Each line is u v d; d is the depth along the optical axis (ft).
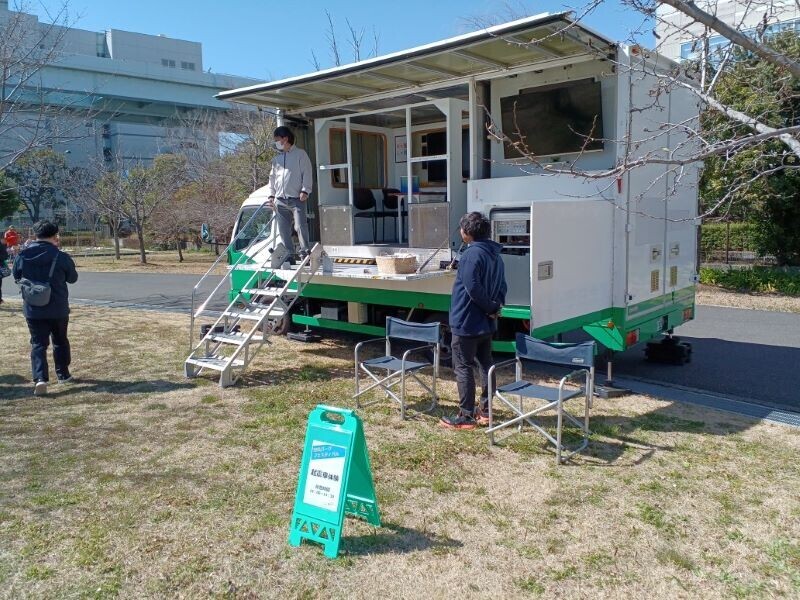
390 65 20.65
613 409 19.27
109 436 17.17
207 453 15.96
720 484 14.06
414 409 19.26
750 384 22.43
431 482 14.19
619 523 12.39
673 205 22.86
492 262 16.81
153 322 36.27
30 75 36.91
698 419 18.38
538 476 14.51
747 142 10.64
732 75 16.83
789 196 43.11
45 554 11.31
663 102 21.11
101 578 10.59
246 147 66.90
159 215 85.30
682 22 20.88
